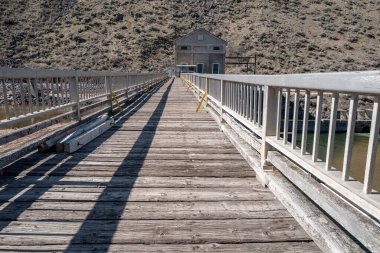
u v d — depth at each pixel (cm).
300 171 293
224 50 5800
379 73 158
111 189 350
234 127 597
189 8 9994
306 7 10500
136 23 8869
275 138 354
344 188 207
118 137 629
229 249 237
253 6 10306
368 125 2314
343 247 206
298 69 7056
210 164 448
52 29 8425
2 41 7600
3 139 355
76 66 6762
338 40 8650
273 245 242
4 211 293
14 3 9188
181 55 5756
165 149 533
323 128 2253
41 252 231
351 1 10975
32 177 383
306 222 252
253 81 409
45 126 468
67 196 329
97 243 243
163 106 1173
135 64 7075
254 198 328
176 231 261
